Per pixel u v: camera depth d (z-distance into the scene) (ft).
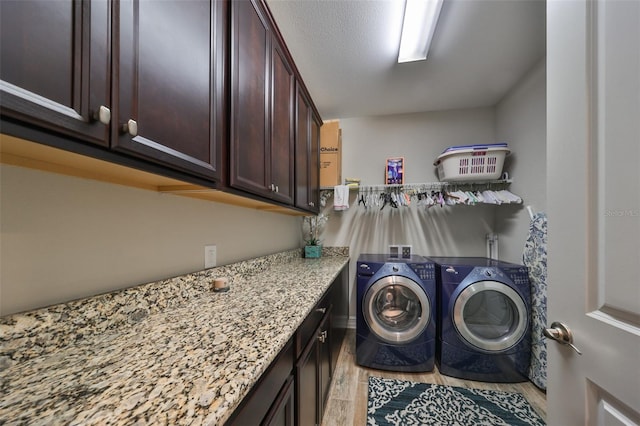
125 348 2.16
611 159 1.88
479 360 6.21
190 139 2.53
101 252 2.61
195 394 1.54
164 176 2.43
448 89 7.60
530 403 5.41
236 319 2.86
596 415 2.01
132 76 1.91
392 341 6.59
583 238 2.14
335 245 9.52
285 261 7.50
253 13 3.80
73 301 2.29
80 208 2.43
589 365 2.07
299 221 9.50
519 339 6.10
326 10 4.72
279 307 3.28
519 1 4.63
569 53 2.30
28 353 1.95
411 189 8.84
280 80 4.89
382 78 6.97
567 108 2.32
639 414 1.66
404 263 6.81
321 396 4.55
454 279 6.48
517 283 6.17
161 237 3.38
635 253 1.70
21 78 1.31
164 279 3.35
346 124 9.66
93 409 1.41
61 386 1.62
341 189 8.50
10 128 1.33
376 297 6.98
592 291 2.06
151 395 1.53
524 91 6.95
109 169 2.23
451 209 8.84
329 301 5.54
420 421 4.92
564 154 2.36
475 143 8.82
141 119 1.98
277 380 2.56
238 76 3.35
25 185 2.05
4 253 1.94
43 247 2.15
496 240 8.25
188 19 2.52
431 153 9.12
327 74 6.77
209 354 2.05
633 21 1.71
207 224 4.33
